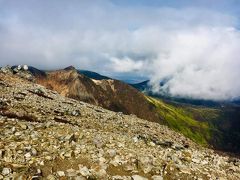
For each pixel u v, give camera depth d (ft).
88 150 73.36
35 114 145.89
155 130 214.07
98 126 157.28
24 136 76.59
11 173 56.70
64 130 90.12
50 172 60.13
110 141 84.28
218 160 94.43
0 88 204.23
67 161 66.08
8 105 153.17
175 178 68.39
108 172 64.64
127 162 70.28
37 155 66.08
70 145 74.74
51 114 160.04
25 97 192.95
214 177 74.18
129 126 185.06
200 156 93.97
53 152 68.69
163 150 87.92
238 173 85.61
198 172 75.46
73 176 59.72
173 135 225.76
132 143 88.07
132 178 63.26
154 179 65.10
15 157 62.64
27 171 58.08
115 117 212.84
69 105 211.41
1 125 89.04
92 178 60.59
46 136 79.51
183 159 84.02
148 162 71.77
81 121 159.43
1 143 68.44
